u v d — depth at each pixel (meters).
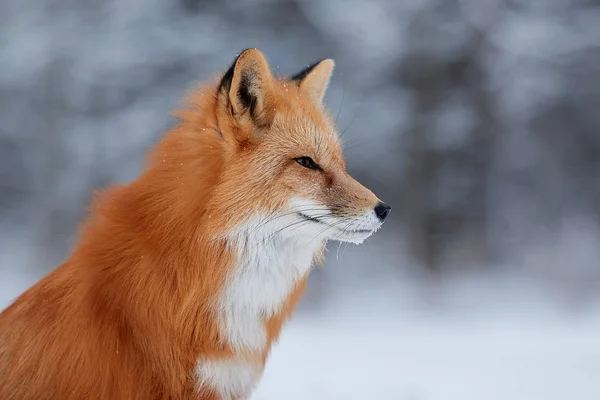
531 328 16.34
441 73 30.14
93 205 6.19
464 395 8.43
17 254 32.19
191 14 30.88
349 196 6.26
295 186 6.08
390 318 20.19
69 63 30.56
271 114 6.18
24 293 6.05
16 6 31.58
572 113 32.28
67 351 5.51
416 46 29.70
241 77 5.96
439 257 29.20
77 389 5.48
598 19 31.02
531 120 31.89
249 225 5.82
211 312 5.66
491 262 29.50
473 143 30.92
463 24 29.84
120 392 5.52
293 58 29.39
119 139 29.95
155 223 5.66
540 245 30.42
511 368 10.14
